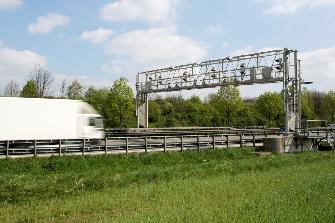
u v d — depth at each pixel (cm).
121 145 3133
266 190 1655
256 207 1307
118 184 1959
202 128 5978
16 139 2927
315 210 1238
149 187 1825
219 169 2467
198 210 1270
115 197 1584
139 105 5103
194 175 2264
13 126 2928
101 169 2619
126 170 2633
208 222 1124
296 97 4038
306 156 3244
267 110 7181
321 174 2109
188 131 5419
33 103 3014
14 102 2939
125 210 1369
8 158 2561
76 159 2725
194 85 4425
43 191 1747
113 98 5972
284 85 3872
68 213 1334
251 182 1909
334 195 1488
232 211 1246
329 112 8025
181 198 1530
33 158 2614
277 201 1390
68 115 3186
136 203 1465
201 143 3622
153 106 7969
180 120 7881
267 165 2662
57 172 2502
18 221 1242
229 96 6812
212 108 8044
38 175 2284
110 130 4672
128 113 6056
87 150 2942
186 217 1180
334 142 4375
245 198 1481
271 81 3928
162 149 3322
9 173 2364
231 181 1964
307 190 1592
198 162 3216
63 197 1631
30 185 1834
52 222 1222
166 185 1870
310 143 4219
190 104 8394
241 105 6888
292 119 4006
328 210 1226
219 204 1382
